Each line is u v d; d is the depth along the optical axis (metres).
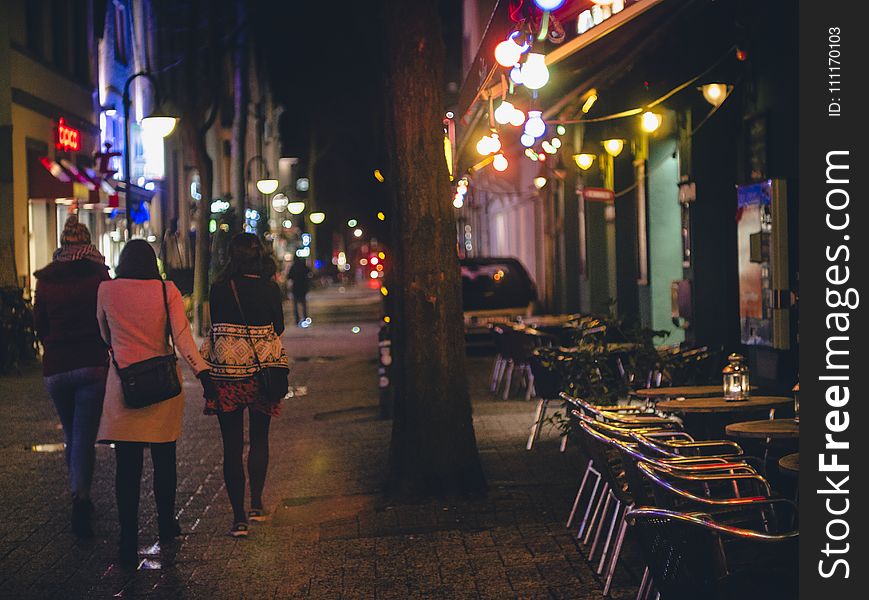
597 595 6.46
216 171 50.03
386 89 9.13
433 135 9.05
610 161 19.33
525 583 6.76
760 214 10.61
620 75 14.96
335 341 28.77
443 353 9.09
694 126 14.48
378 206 13.97
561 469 10.23
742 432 6.51
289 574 7.17
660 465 5.45
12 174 23.28
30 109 24.95
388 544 7.80
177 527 8.19
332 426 13.70
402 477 9.17
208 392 7.63
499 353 16.84
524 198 33.38
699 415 8.78
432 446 9.08
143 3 35.53
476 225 47.84
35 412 15.07
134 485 7.48
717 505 5.12
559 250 26.42
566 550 7.45
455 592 6.64
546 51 11.01
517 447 11.55
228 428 8.23
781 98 10.77
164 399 7.47
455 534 7.98
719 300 14.60
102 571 7.34
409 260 9.10
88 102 29.75
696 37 12.27
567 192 24.72
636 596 6.30
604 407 8.30
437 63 9.02
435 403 9.09
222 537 8.17
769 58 11.00
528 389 15.74
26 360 21.11
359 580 6.97
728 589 4.34
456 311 9.16
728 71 12.12
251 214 37.25
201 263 27.53
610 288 20.28
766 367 10.87
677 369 10.25
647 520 4.52
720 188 14.55
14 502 9.43
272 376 8.16
